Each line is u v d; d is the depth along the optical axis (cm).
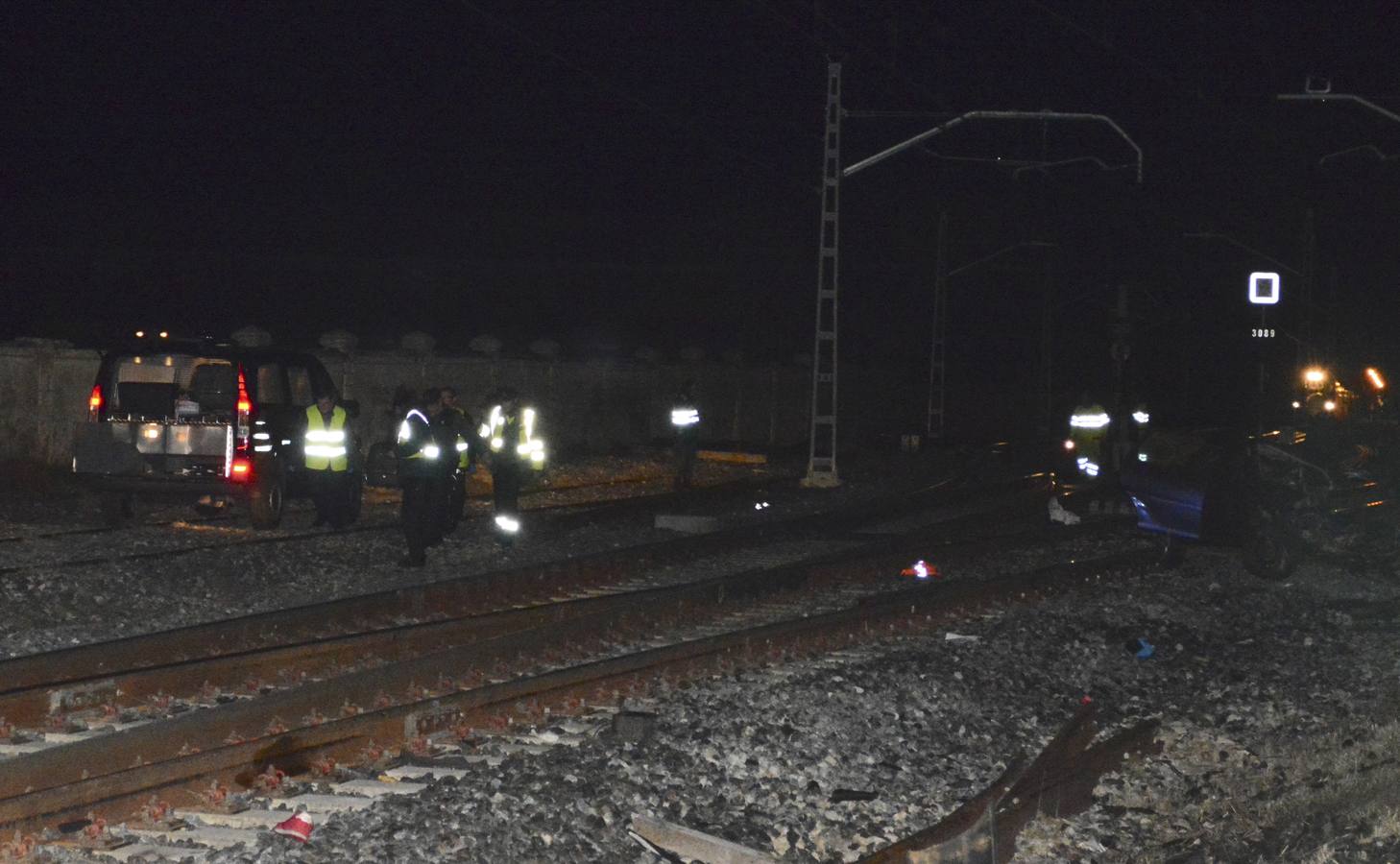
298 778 942
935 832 833
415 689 1195
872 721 1184
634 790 934
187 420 2070
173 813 862
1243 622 1761
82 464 2066
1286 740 1203
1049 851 888
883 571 2050
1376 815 919
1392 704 1334
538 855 806
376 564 1895
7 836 793
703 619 1628
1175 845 908
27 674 1148
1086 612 1759
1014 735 1197
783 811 934
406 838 812
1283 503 2062
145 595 1603
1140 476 2178
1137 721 1262
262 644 1354
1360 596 1969
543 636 1390
